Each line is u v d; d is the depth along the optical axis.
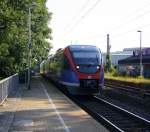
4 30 25.55
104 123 17.33
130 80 47.19
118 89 38.66
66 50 30.11
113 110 22.53
